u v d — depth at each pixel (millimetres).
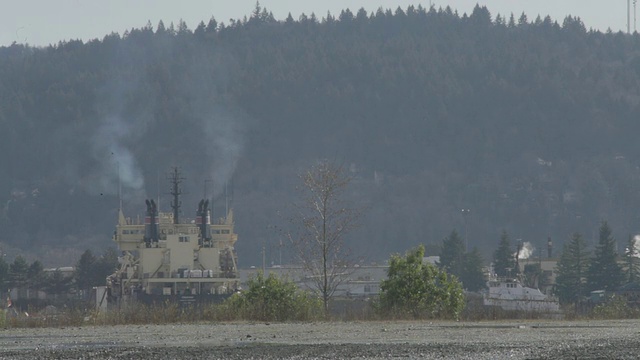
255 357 88500
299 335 118500
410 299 191500
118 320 157875
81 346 103375
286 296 179500
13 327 150375
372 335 117312
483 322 158625
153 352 93688
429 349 94375
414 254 196250
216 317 167125
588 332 121500
